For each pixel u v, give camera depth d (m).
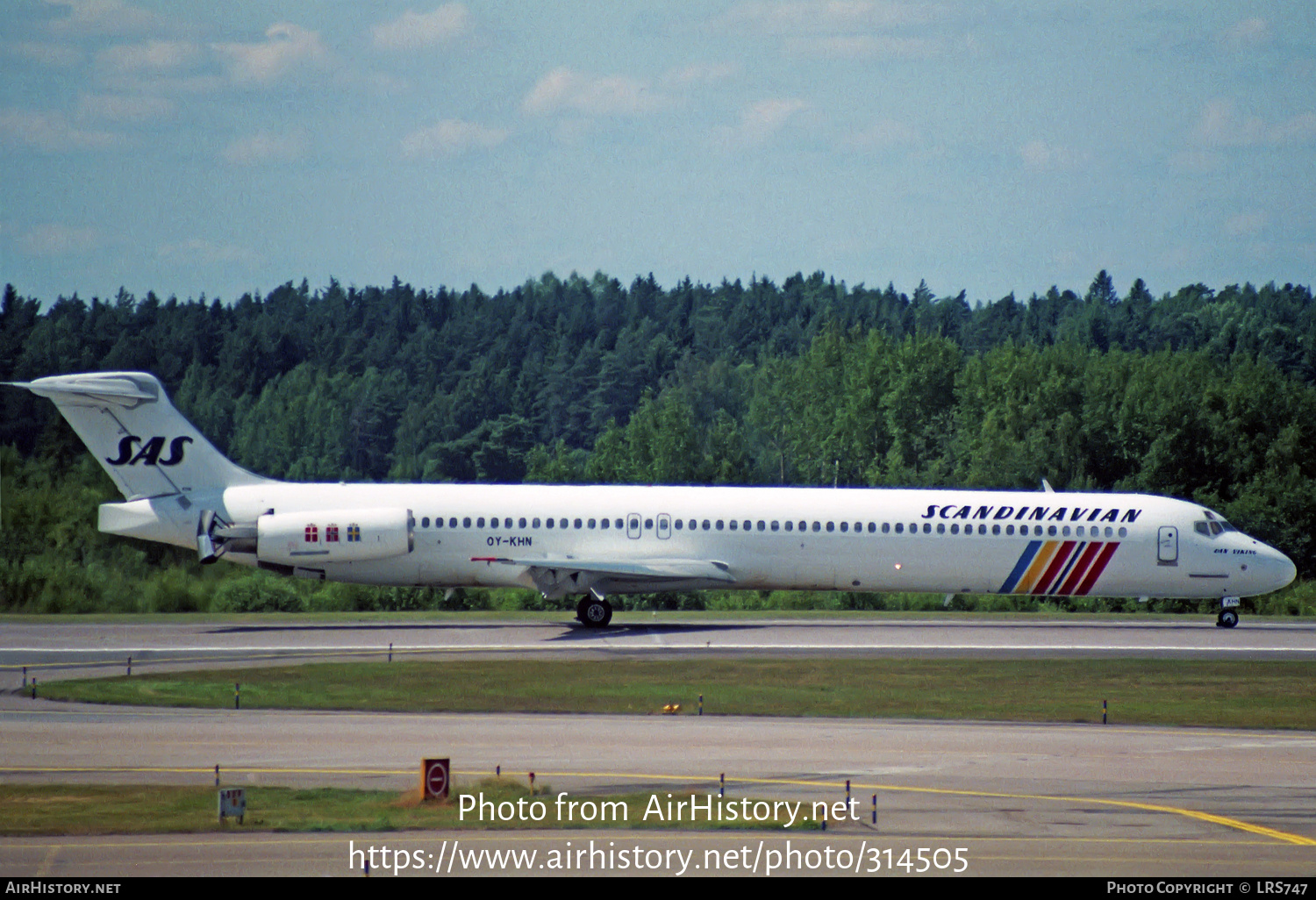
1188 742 121.25
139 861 79.62
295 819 89.31
